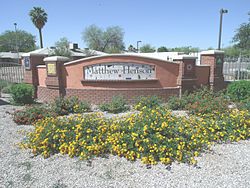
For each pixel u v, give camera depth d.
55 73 9.73
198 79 10.46
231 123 5.59
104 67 9.38
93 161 4.40
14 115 7.16
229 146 5.03
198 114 6.72
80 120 5.34
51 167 4.26
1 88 12.66
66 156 4.62
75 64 9.62
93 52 40.25
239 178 3.84
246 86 8.76
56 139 4.81
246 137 5.50
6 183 3.83
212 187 3.63
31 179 3.93
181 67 9.55
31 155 4.74
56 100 8.08
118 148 4.50
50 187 3.72
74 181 3.84
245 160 4.41
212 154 4.64
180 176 3.92
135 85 9.37
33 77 10.74
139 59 9.28
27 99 9.59
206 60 10.85
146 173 4.02
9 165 4.37
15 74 13.87
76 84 9.70
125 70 9.31
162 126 4.72
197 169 4.11
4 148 5.09
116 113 7.85
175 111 7.75
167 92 9.51
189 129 5.16
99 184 3.75
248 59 14.53
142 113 5.49
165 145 4.46
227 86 10.28
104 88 9.42
